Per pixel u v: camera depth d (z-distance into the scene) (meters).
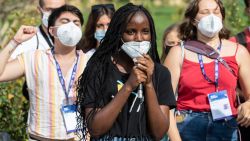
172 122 8.53
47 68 8.87
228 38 9.23
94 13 10.52
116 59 7.10
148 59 6.85
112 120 6.81
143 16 6.96
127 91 6.77
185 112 8.77
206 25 8.74
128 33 6.95
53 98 8.82
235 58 8.84
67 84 8.89
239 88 9.09
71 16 9.09
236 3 14.51
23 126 11.02
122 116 6.97
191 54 8.80
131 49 6.88
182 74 8.77
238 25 14.27
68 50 8.98
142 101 6.97
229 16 14.43
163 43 10.48
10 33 12.76
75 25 8.95
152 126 6.97
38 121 8.84
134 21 6.91
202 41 8.94
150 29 7.07
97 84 7.02
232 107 8.75
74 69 8.99
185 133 8.75
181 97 8.81
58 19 9.05
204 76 8.70
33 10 14.84
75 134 8.80
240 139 8.95
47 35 10.11
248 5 9.98
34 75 8.88
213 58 8.77
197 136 8.73
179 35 9.32
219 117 8.66
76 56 9.15
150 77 6.85
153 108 6.89
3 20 17.95
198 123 8.70
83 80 7.07
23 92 9.79
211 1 8.93
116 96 6.80
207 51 8.79
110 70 7.05
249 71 8.88
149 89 6.88
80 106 7.08
